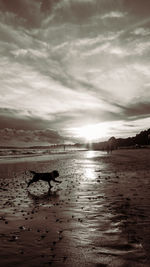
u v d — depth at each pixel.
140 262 4.34
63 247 5.22
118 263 4.35
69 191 12.38
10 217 7.75
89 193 11.52
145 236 5.57
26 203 9.87
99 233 5.98
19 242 5.59
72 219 7.33
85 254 4.81
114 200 9.64
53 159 46.62
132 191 11.34
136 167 23.78
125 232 5.93
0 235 6.10
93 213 7.89
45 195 11.60
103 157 50.28
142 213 7.56
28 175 20.28
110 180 15.62
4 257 4.80
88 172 21.27
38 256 4.81
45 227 6.66
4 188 14.05
